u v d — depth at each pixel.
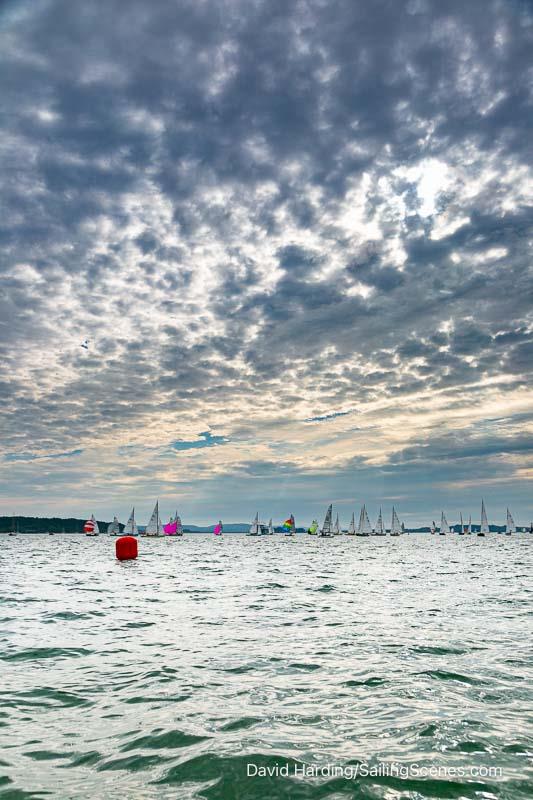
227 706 8.05
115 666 10.35
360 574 33.91
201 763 6.06
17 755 6.30
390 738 6.79
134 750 6.43
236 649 11.78
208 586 25.75
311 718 7.52
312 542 133.38
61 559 53.31
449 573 34.81
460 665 10.34
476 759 6.15
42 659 10.91
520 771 5.84
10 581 28.56
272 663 10.54
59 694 8.62
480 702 8.19
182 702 8.22
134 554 50.38
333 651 11.55
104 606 18.48
